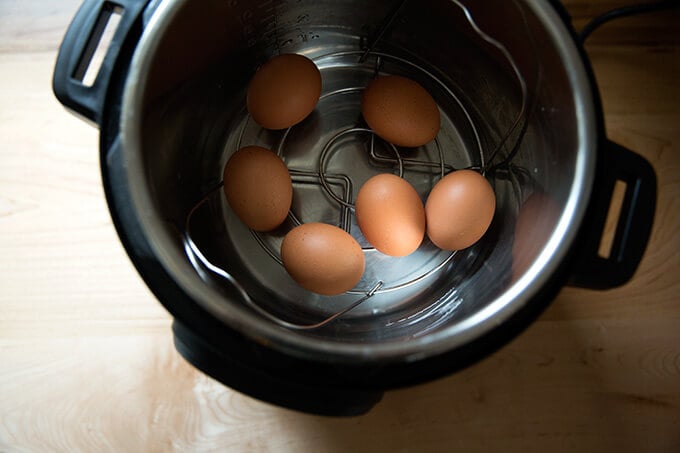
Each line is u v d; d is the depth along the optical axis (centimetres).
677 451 45
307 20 43
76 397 45
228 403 45
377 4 41
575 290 47
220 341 30
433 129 43
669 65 49
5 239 47
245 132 45
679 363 46
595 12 49
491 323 30
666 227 47
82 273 47
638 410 45
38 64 49
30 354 45
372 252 44
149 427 44
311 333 41
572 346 46
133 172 30
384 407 45
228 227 43
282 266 43
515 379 46
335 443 45
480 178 40
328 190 44
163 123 35
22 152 48
